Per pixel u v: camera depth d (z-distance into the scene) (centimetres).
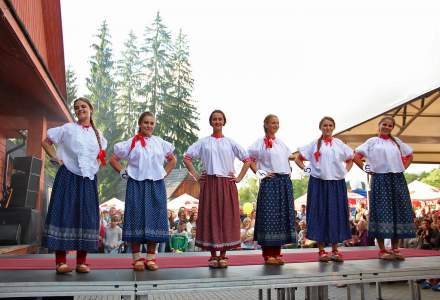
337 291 905
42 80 795
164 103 4125
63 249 370
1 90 881
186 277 355
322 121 503
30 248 841
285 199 466
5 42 630
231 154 443
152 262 401
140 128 425
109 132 4053
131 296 334
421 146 984
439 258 517
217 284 355
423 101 775
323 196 490
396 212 505
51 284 327
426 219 950
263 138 484
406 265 444
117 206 1627
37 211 900
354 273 406
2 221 834
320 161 491
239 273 382
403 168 519
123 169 420
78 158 385
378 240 514
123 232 398
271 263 447
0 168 1098
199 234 429
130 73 4306
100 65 4262
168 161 435
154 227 401
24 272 380
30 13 901
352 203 1662
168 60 4331
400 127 861
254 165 475
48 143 391
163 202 412
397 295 819
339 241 476
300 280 384
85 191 386
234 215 430
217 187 430
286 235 459
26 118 1052
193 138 4062
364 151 518
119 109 4134
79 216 379
